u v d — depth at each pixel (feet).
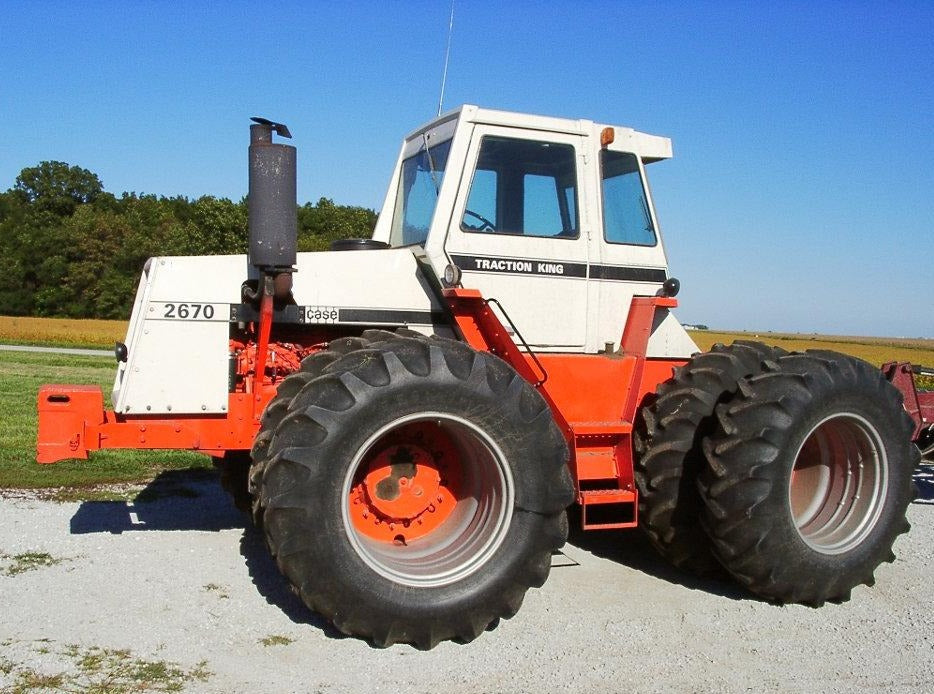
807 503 16.76
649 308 16.90
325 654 12.90
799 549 15.01
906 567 17.99
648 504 16.20
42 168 313.73
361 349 13.56
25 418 35.35
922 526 21.39
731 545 14.92
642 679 12.36
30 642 12.92
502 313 15.88
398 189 19.36
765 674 12.62
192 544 18.29
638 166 17.99
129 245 219.00
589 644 13.57
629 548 19.12
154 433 15.31
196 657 12.63
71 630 13.47
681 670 12.69
